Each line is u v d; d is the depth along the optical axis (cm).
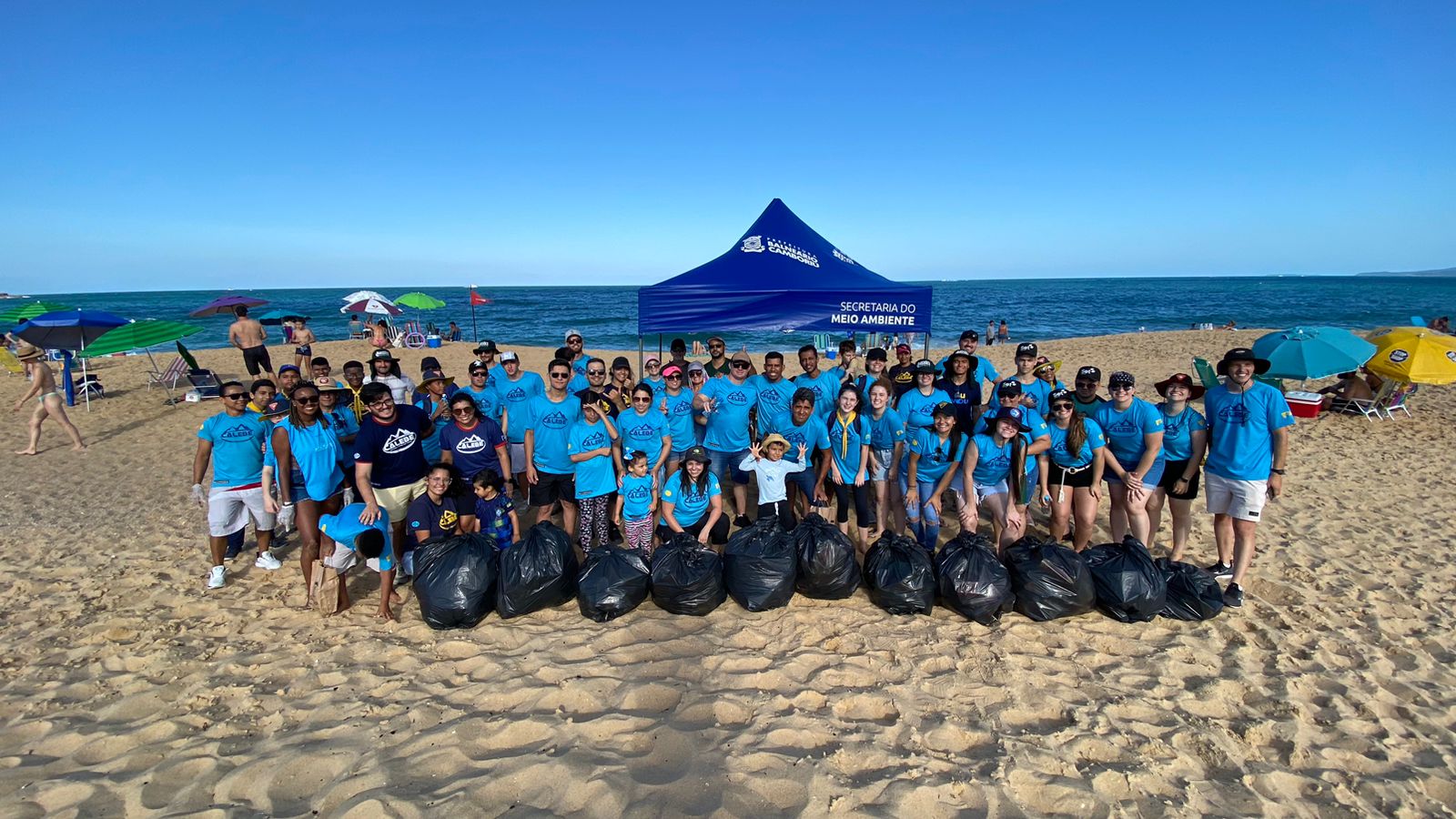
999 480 527
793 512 624
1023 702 371
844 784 305
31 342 1236
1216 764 325
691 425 636
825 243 858
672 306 741
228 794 301
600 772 312
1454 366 1038
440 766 318
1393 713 366
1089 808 295
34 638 445
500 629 452
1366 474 827
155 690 383
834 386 673
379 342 2266
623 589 462
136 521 693
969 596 450
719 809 290
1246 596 502
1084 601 457
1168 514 684
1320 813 297
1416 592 507
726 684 387
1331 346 958
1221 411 486
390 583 468
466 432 538
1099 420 529
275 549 598
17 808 291
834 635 443
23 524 681
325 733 345
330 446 504
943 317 4766
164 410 1298
